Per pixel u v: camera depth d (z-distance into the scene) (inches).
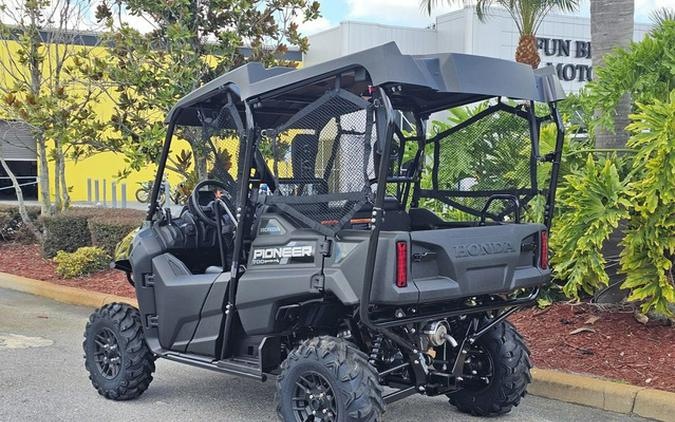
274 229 203.0
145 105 417.1
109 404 242.2
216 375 277.6
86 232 508.4
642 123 265.1
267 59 440.1
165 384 265.6
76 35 527.5
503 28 1054.4
